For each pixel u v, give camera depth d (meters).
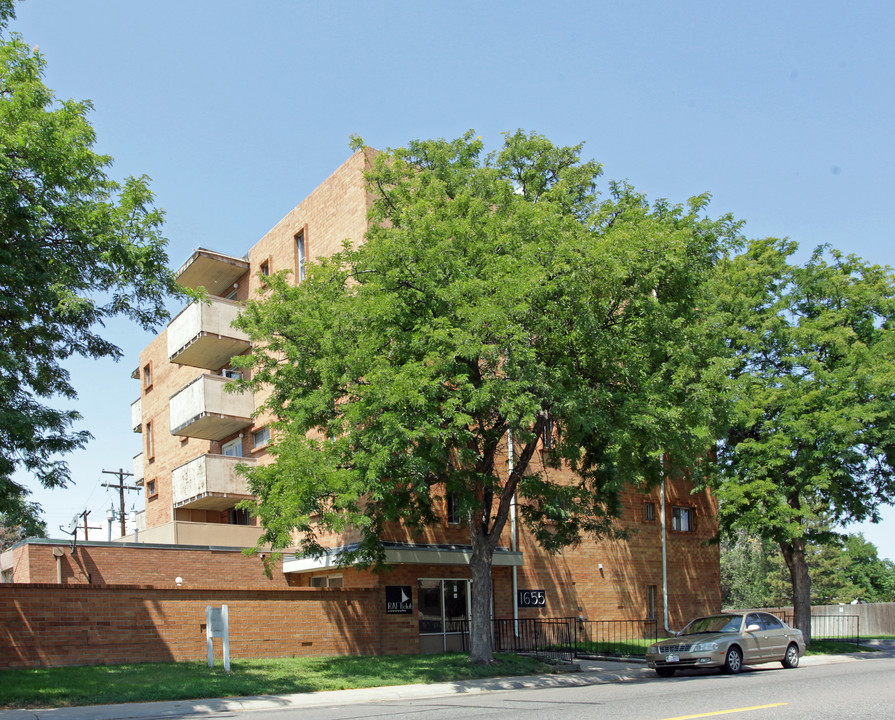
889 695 12.62
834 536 27.69
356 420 16.28
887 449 26.02
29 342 16.67
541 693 14.66
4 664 16.34
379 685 15.88
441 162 21.06
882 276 28.14
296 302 18.56
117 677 14.96
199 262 30.81
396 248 17.28
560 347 17.12
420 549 22.47
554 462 20.25
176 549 24.11
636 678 18.22
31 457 15.41
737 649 18.70
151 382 38.81
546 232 17.44
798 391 25.88
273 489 16.84
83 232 15.75
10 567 26.17
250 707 12.95
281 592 20.70
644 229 17.28
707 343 18.92
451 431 16.12
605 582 28.59
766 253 28.67
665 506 31.59
